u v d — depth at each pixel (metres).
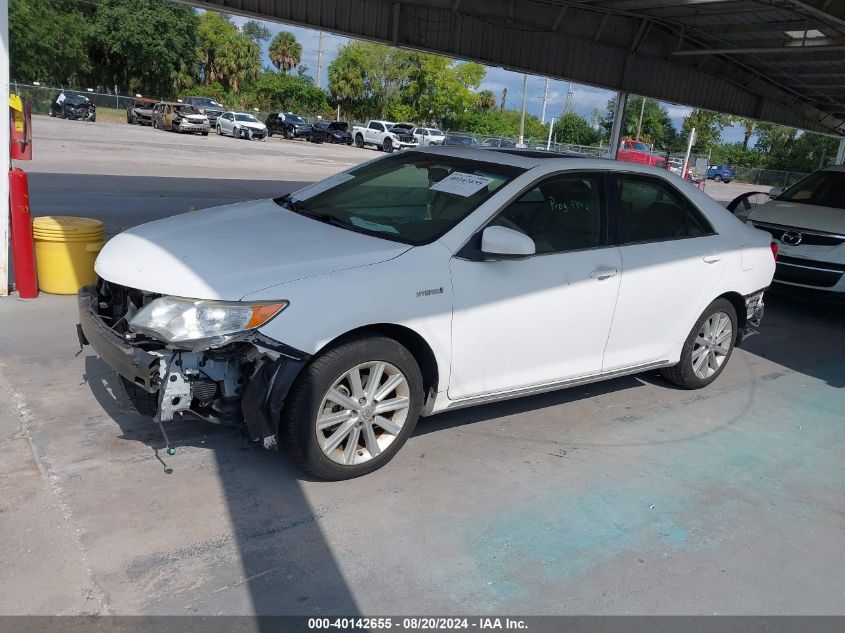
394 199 4.42
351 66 65.50
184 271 3.47
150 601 2.81
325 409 3.55
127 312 3.72
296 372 3.39
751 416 5.23
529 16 14.66
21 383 4.59
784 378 6.20
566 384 4.60
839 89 19.00
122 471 3.69
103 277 3.75
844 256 7.87
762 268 5.67
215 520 3.36
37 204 11.31
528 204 4.25
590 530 3.57
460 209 4.10
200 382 3.37
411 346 3.89
